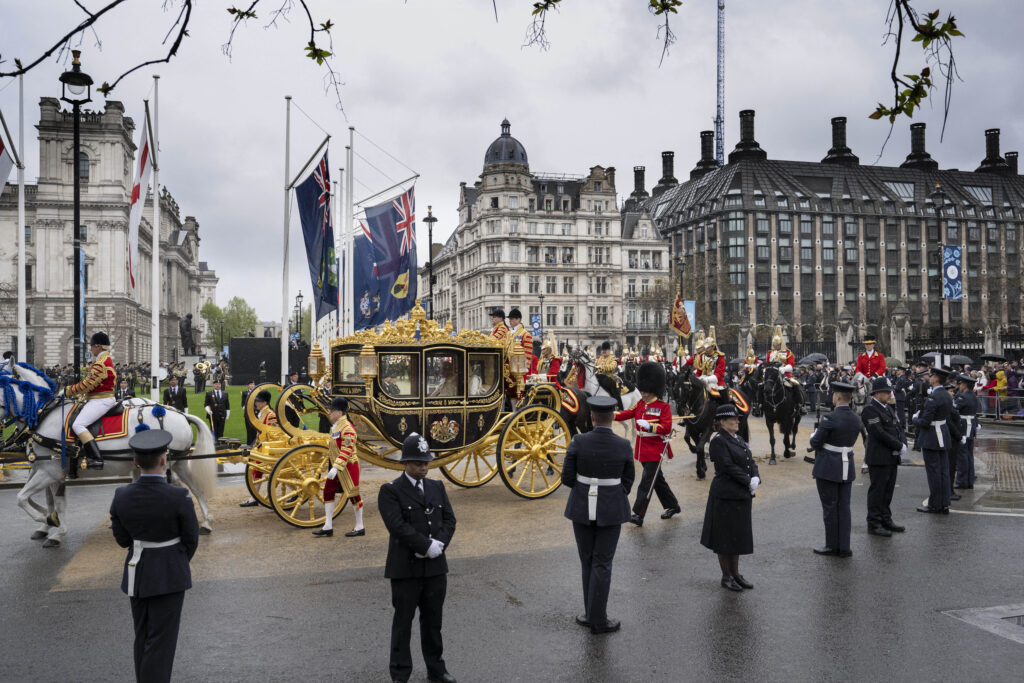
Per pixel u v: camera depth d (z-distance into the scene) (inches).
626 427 659.4
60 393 402.3
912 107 157.3
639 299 3597.4
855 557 354.6
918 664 233.1
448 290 4197.8
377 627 268.1
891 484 401.1
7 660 239.6
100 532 410.3
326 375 519.5
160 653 205.0
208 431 409.1
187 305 4682.6
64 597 301.1
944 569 334.3
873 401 402.9
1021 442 813.9
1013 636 256.1
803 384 1285.7
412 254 809.5
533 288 3459.6
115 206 2920.8
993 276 3833.7
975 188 4842.5
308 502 467.2
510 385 518.3
